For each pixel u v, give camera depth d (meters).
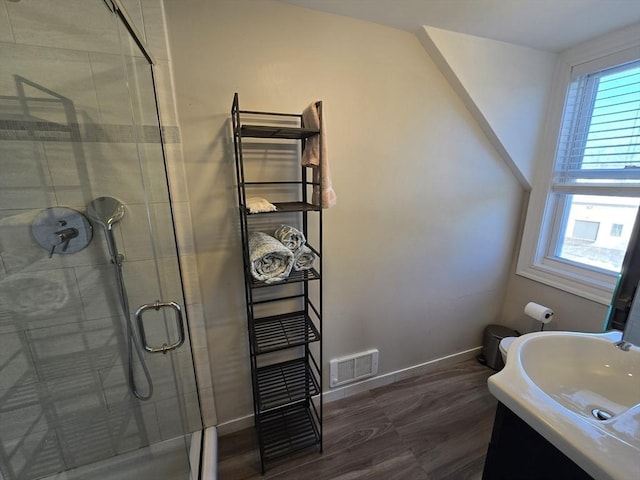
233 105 1.07
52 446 1.07
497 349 1.96
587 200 1.67
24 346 0.97
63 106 0.88
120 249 1.05
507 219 1.92
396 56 1.37
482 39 1.44
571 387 0.89
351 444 1.44
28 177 0.88
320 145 1.06
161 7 1.00
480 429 1.53
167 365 1.22
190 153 1.15
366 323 1.69
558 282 1.77
